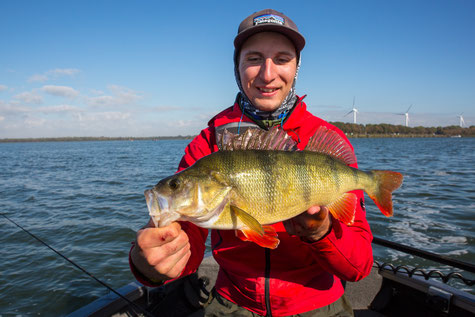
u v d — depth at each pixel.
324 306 0.58
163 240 0.42
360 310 0.89
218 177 0.53
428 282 0.81
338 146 0.63
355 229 0.56
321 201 0.57
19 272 1.61
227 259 0.61
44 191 3.78
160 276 0.45
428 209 2.38
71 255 1.80
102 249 1.88
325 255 0.49
